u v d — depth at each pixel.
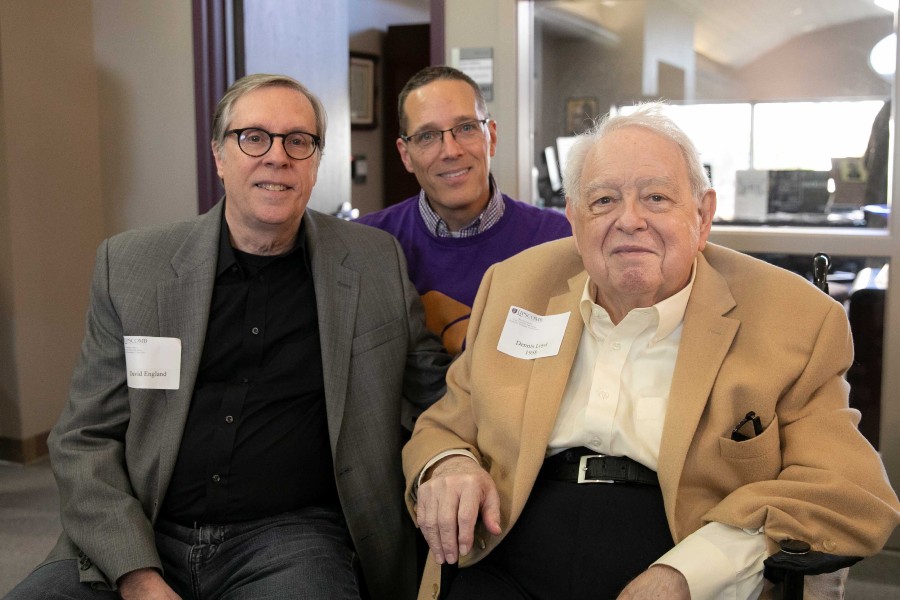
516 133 3.28
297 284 2.05
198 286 1.96
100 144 4.28
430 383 2.14
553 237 2.40
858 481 1.49
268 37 3.99
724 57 3.21
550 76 3.41
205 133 3.98
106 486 1.83
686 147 1.64
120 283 1.96
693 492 1.60
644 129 1.64
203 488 1.91
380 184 7.00
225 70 3.93
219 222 2.04
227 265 2.00
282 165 1.94
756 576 1.45
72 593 1.73
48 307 4.13
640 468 1.68
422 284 2.41
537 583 1.67
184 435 1.92
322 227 2.14
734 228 3.18
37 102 3.99
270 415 1.95
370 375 2.03
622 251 1.61
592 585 1.61
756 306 1.65
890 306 2.95
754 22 3.13
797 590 1.38
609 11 3.30
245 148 1.95
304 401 1.99
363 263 2.12
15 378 4.00
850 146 3.05
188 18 3.94
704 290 1.68
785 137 3.13
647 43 3.28
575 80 3.39
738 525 1.48
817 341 1.59
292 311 2.02
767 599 1.50
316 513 1.99
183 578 1.88
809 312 1.62
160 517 1.94
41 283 4.09
